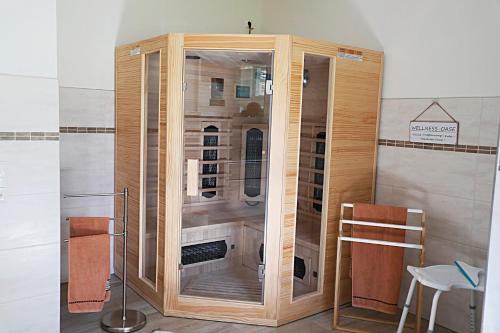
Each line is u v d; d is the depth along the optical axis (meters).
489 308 2.06
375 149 3.13
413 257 3.01
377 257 2.80
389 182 3.11
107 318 2.76
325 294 2.99
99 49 3.32
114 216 3.50
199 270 2.92
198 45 2.66
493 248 2.03
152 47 2.87
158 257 2.89
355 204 2.83
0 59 2.20
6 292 2.30
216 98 2.75
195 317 2.82
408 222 3.01
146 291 3.06
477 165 2.64
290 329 2.75
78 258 2.54
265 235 2.72
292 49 2.60
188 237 2.86
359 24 3.25
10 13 2.21
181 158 2.76
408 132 2.98
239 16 4.03
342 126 2.92
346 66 2.88
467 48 2.66
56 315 2.46
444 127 2.79
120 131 3.35
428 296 2.94
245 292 2.84
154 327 2.71
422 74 2.89
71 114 3.25
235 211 2.83
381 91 3.13
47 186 2.37
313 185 2.85
